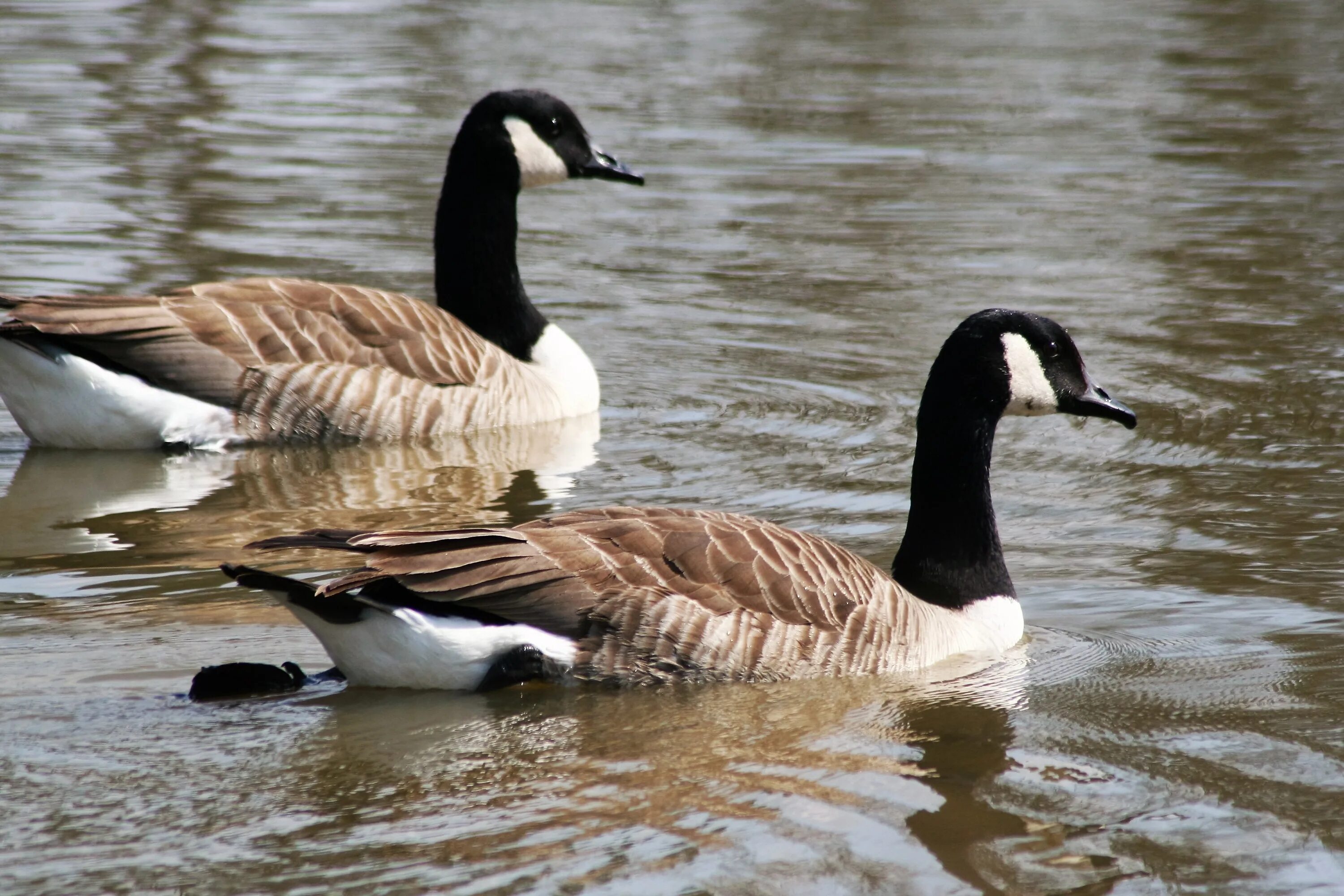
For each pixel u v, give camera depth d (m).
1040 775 8.76
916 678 10.27
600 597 9.78
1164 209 24.81
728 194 25.61
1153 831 8.10
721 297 20.75
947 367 11.09
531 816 8.14
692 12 39.12
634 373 18.03
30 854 7.63
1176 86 32.41
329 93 30.62
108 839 7.80
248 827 7.95
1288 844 7.97
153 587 11.52
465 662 9.66
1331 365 18.05
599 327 19.58
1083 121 29.94
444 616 9.67
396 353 15.95
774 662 10.04
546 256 22.61
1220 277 21.50
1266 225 23.97
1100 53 35.09
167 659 10.20
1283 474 14.62
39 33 34.69
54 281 19.66
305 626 10.65
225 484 14.27
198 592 11.43
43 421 15.22
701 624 9.87
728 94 31.48
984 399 11.09
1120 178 26.53
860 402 16.88
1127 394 17.14
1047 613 11.52
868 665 10.30
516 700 9.68
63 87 30.48
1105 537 13.08
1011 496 14.20
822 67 33.88
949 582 11.09
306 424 15.54
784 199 25.39
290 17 37.41
